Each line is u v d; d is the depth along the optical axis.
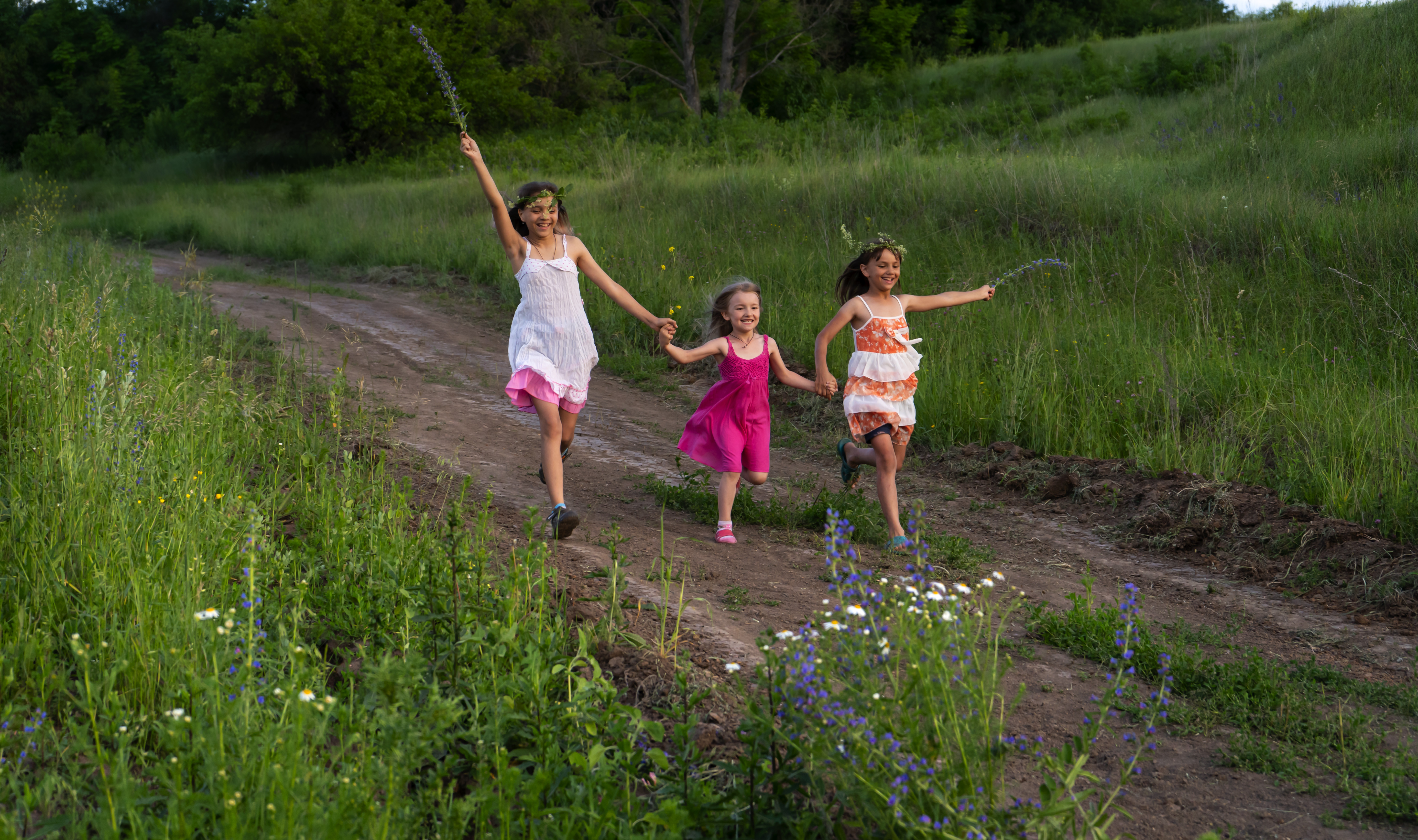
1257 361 7.51
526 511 5.46
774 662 2.51
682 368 9.81
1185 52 24.28
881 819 2.23
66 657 3.16
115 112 44.59
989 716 2.41
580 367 5.11
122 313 7.55
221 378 6.27
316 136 34.53
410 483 4.83
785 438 7.75
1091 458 6.69
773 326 9.98
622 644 3.67
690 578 4.58
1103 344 8.23
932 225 12.29
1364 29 16.97
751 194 15.11
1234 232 10.26
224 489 4.63
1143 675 3.80
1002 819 2.25
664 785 2.70
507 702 2.85
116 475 4.08
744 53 36.34
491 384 8.91
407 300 13.41
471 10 35.41
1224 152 13.52
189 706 2.69
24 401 5.09
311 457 5.11
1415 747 3.27
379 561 3.79
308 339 10.15
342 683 3.10
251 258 19.00
